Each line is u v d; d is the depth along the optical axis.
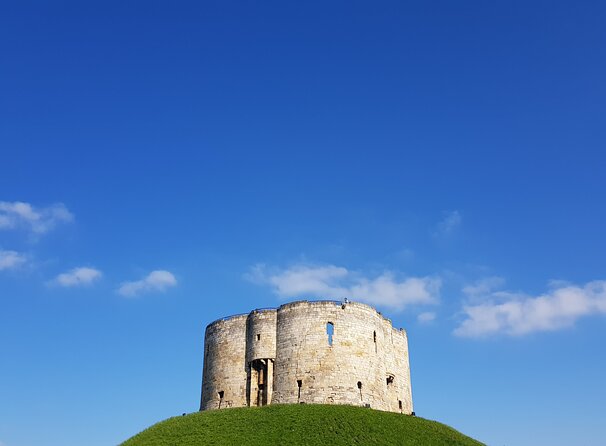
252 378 86.56
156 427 77.38
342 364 83.12
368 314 88.38
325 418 74.38
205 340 95.12
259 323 88.31
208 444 69.19
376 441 69.81
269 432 71.56
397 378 95.44
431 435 74.88
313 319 85.31
